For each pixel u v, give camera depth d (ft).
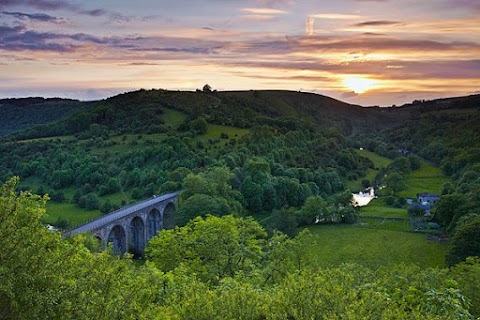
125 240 281.74
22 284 52.01
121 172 467.93
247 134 578.25
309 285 75.10
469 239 245.04
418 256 282.15
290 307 71.77
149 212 323.37
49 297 52.80
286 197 427.33
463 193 382.22
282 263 142.51
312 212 366.84
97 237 247.91
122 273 64.80
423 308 73.10
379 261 273.75
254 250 154.40
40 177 491.31
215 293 79.66
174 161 476.13
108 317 57.52
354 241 318.04
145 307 69.92
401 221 366.63
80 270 60.70
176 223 308.81
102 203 407.64
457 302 71.31
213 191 348.38
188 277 106.83
